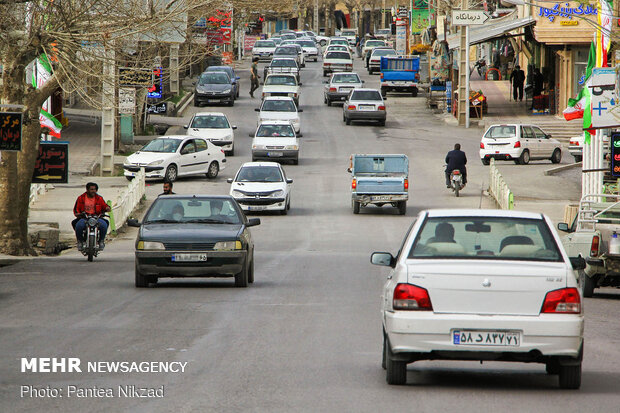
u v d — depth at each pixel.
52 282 40.09
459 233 20.67
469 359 19.52
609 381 21.47
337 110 146.25
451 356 19.41
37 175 58.19
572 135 117.56
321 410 18.31
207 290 37.91
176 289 38.09
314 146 115.00
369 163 78.69
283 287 39.53
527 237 20.58
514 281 19.30
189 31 61.34
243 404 18.80
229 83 146.38
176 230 38.06
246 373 21.83
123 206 71.00
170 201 40.44
